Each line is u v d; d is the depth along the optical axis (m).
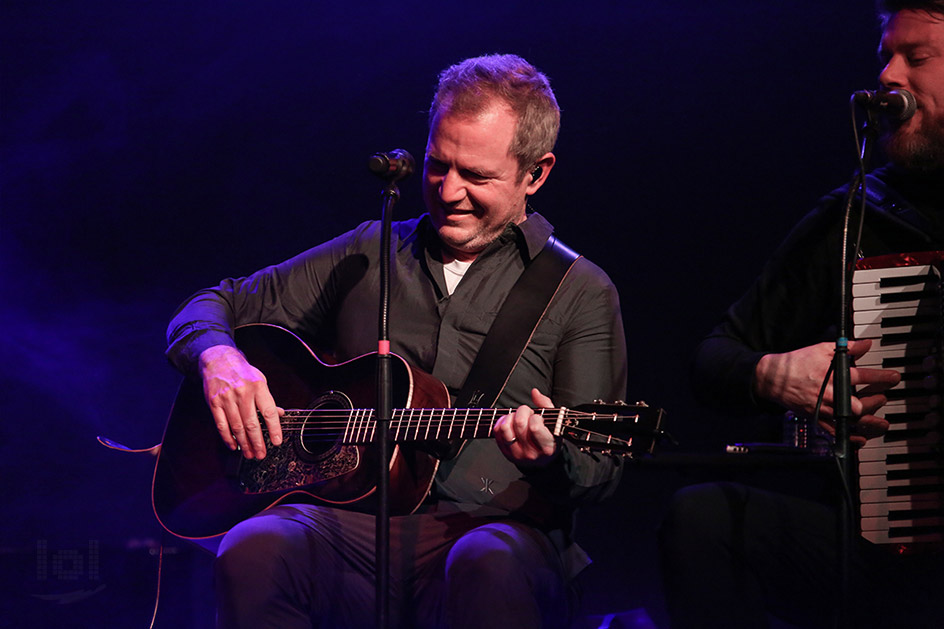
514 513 4.52
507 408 4.37
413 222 5.08
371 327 4.87
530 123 4.54
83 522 6.76
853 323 4.16
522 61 4.77
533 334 4.71
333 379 4.70
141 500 6.88
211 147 8.79
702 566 3.86
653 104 8.26
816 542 3.94
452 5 8.54
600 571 7.62
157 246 8.76
